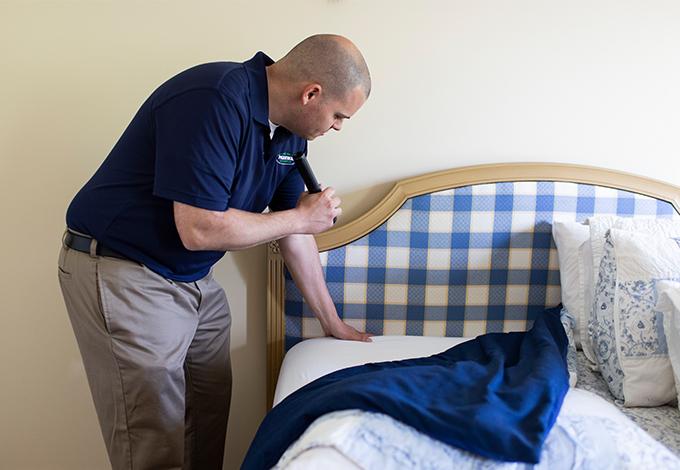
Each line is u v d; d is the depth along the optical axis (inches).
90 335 59.3
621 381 59.7
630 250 62.5
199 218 51.8
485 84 74.5
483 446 41.2
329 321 73.5
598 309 64.4
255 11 71.6
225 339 72.5
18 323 78.2
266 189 62.4
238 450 83.8
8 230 75.7
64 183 74.9
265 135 57.6
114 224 56.9
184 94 51.9
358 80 55.6
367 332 77.4
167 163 51.3
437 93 74.5
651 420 56.7
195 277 63.0
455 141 75.9
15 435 81.4
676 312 56.0
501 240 75.4
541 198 74.8
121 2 70.6
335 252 75.0
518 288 76.6
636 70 75.0
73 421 81.5
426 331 77.4
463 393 47.2
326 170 76.3
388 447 41.7
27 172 74.3
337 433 42.6
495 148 76.3
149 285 58.4
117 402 60.2
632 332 60.0
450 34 73.0
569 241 72.7
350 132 75.2
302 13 71.9
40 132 73.4
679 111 76.5
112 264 57.2
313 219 58.7
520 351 59.7
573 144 76.8
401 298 76.4
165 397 60.3
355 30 72.5
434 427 42.5
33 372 79.7
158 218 56.7
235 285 78.6
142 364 58.5
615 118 76.3
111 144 74.0
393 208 74.2
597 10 73.2
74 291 59.2
